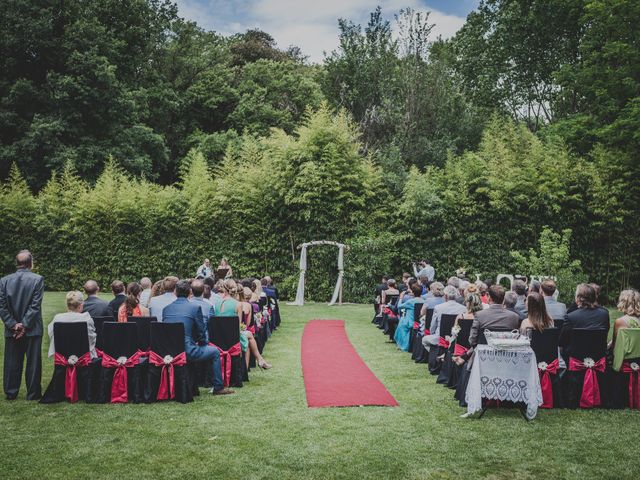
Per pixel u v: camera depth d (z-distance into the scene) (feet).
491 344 17.48
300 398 19.88
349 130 63.31
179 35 116.67
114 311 24.35
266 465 13.44
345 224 58.49
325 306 53.06
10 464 13.47
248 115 108.47
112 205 66.64
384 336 35.04
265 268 60.54
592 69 63.98
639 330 18.44
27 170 79.97
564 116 88.79
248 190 60.49
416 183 56.49
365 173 59.16
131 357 19.21
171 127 112.78
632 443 15.14
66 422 16.83
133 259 66.03
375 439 15.39
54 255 68.54
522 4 84.07
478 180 55.01
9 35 80.33
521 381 17.30
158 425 16.58
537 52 88.17
